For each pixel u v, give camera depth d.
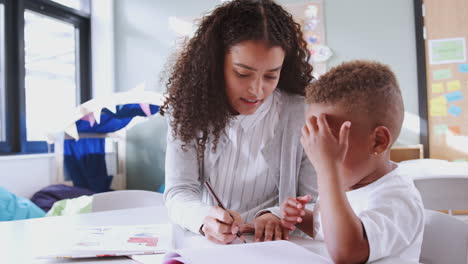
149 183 3.87
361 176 0.67
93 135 3.55
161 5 3.89
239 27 0.88
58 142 3.29
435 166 2.22
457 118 3.00
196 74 0.99
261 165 1.05
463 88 2.99
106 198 1.47
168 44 3.87
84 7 4.04
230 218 0.79
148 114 3.15
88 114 2.90
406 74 3.13
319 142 0.61
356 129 0.63
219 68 0.96
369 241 0.56
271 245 0.64
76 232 0.87
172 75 1.09
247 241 0.83
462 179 1.61
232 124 1.02
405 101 3.13
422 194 1.66
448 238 0.87
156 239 0.80
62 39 3.83
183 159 1.02
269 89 0.92
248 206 1.10
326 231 0.58
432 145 3.05
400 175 0.68
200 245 0.78
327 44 3.33
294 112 1.05
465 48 2.99
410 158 2.93
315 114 0.67
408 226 0.61
